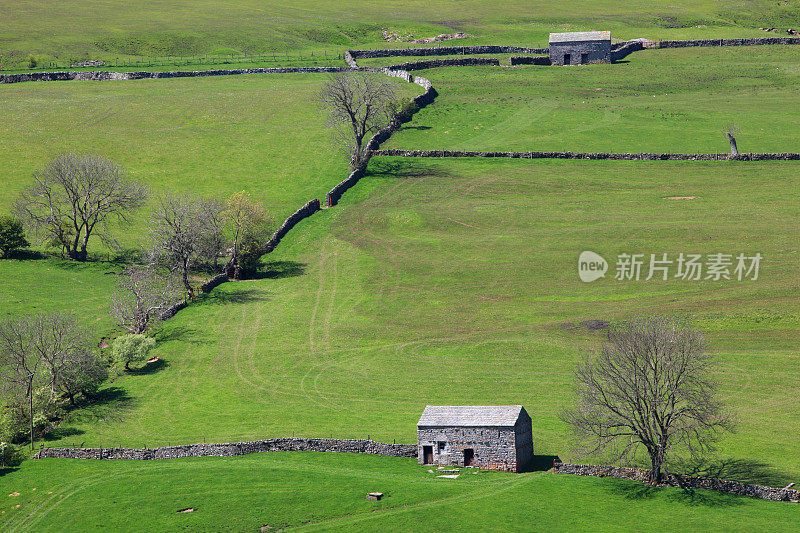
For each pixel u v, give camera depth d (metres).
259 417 103.75
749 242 141.00
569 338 118.38
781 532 72.69
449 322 126.69
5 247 150.25
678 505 78.81
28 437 103.12
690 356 86.50
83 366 111.50
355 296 137.25
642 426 84.31
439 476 88.56
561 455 91.44
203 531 80.56
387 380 111.69
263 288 142.88
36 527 83.44
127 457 97.19
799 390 100.38
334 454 95.19
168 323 132.38
